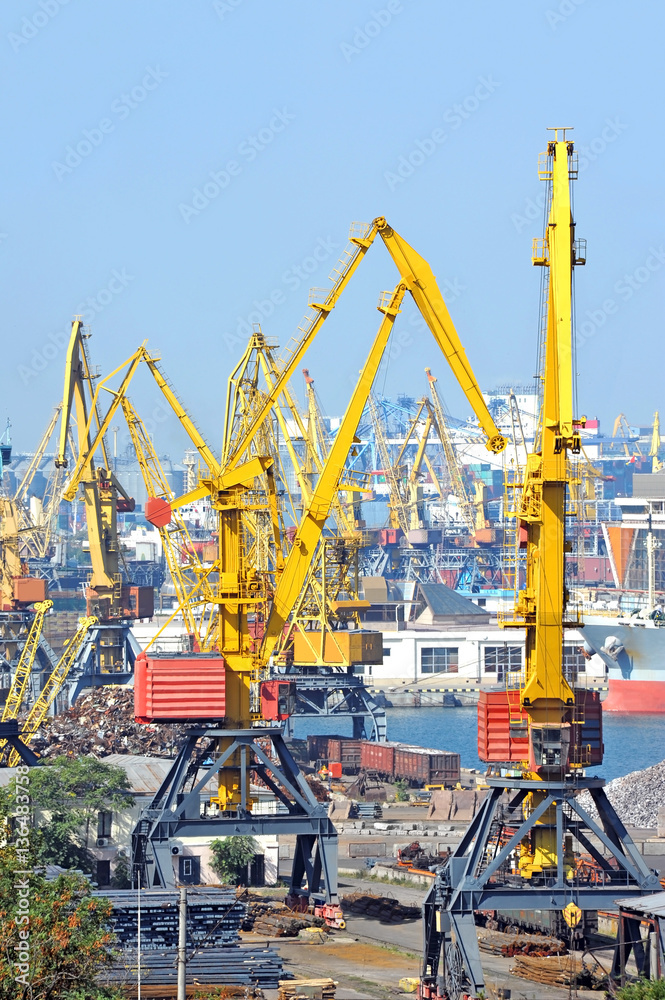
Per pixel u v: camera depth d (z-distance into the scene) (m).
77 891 165.25
